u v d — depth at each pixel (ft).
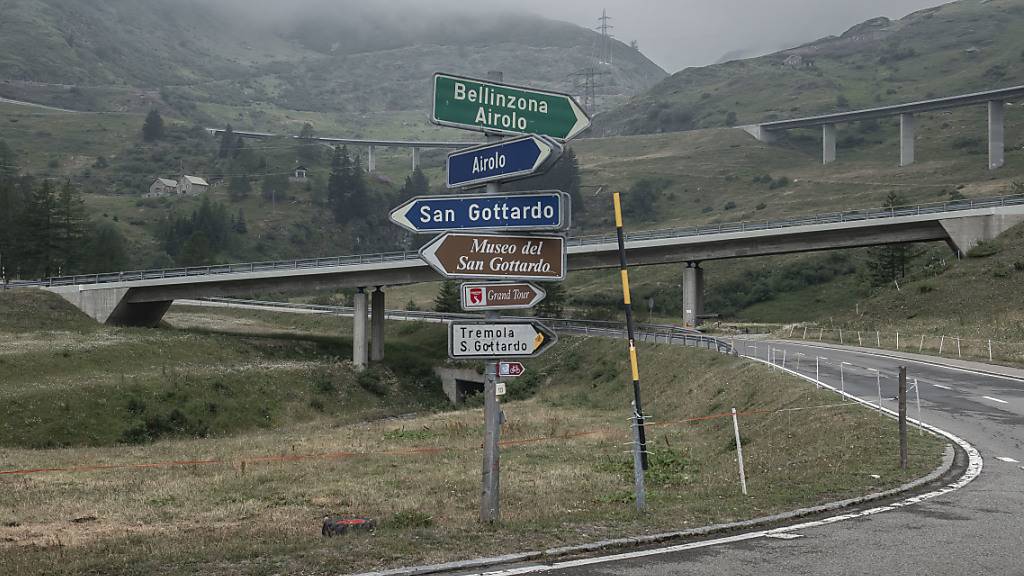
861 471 51.75
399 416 214.28
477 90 38.91
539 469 75.05
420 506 54.29
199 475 84.38
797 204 548.31
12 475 87.61
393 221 39.27
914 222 239.50
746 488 49.93
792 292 354.74
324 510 56.90
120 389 180.24
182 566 31.35
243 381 205.05
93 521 55.11
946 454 57.41
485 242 38.93
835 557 31.30
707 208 598.75
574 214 631.56
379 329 261.85
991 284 207.31
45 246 349.20
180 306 371.76
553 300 328.29
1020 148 570.46
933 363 134.62
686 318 257.75
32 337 228.84
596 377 203.51
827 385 104.58
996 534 35.01
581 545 32.96
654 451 81.76
